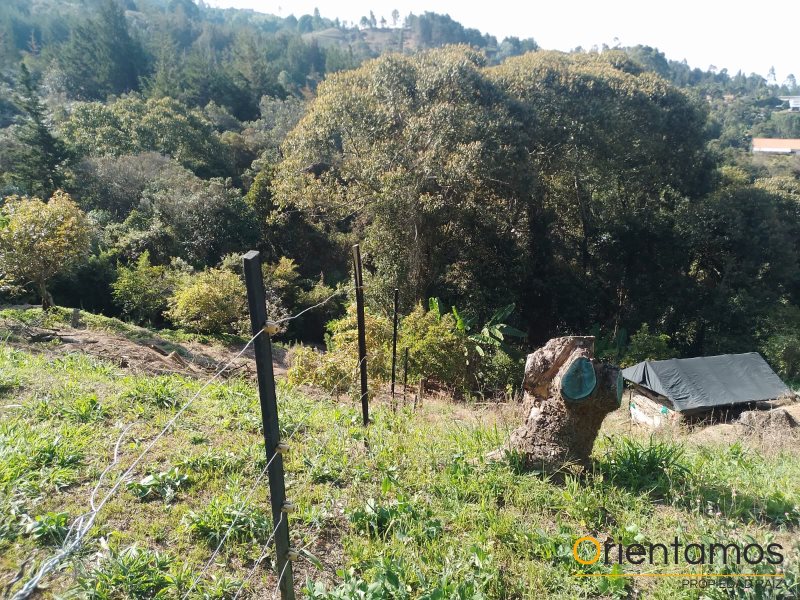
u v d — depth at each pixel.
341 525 3.80
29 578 2.78
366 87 20.72
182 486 3.98
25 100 24.84
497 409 8.29
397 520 3.80
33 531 3.12
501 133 19.23
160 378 6.17
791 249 23.56
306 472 4.39
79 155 26.66
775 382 14.18
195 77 48.34
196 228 25.27
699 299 22.59
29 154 23.95
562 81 22.69
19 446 3.97
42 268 13.59
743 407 13.87
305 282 24.97
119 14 51.94
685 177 26.67
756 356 14.80
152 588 2.91
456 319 16.67
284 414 5.68
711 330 22.00
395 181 17.89
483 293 20.50
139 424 4.83
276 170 27.98
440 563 3.40
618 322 23.41
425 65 20.72
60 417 4.78
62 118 34.28
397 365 13.26
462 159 17.64
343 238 27.53
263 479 4.20
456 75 19.84
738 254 23.17
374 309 19.83
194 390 6.02
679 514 4.21
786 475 5.52
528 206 22.19
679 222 23.48
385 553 3.47
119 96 48.72
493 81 21.69
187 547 3.34
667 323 23.02
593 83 23.19
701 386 13.77
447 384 14.18
